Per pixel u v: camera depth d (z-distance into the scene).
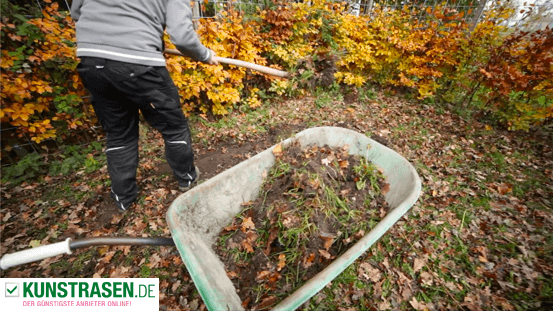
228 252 1.73
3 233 2.21
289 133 3.83
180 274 1.91
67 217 2.37
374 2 5.93
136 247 2.10
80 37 1.61
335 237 1.71
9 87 2.48
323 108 4.68
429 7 4.83
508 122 4.11
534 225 2.39
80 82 3.11
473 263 2.07
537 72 3.72
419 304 1.79
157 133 3.73
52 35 2.69
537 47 3.78
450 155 3.46
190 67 3.34
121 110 1.92
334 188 2.03
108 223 2.31
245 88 4.44
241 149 3.52
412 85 4.90
